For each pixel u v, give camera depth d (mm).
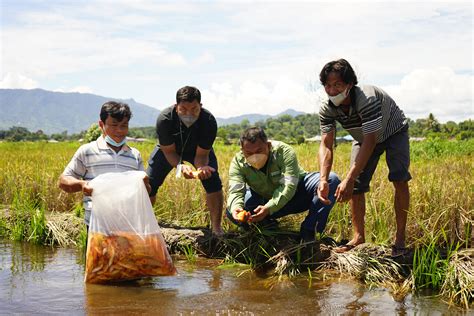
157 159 5617
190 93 4758
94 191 4195
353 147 4863
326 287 4152
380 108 4254
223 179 7125
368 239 5258
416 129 86250
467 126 79062
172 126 5148
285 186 4719
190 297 3871
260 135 4613
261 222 5254
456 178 7215
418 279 4156
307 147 21016
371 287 4145
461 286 3871
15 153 17516
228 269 4730
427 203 5617
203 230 5574
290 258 4719
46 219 6164
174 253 5344
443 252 4531
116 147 4504
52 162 11898
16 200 6762
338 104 4309
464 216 5176
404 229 4613
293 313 3525
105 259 4145
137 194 4230
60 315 3453
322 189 4559
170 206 6559
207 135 5156
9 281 4293
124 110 4383
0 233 6301
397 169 4484
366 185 4832
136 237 4176
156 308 3607
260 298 3855
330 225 5672
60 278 4398
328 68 4172
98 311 3537
